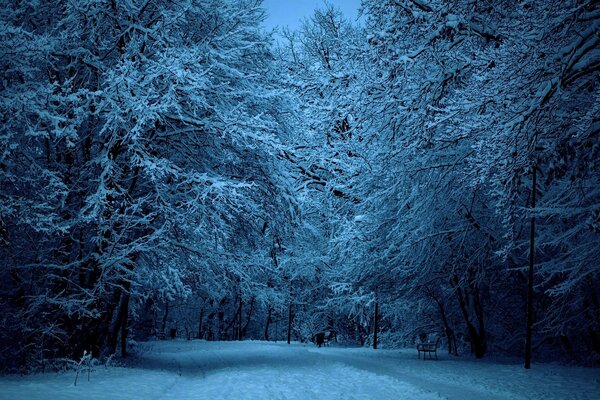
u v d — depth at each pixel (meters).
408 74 15.40
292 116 19.58
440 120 12.02
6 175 11.12
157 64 13.90
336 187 24.55
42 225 11.81
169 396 9.14
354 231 21.50
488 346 23.77
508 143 10.21
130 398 8.34
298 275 35.84
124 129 14.52
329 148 25.48
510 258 20.00
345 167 25.05
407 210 19.25
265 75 19.03
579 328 19.08
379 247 21.41
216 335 56.06
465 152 16.39
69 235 14.14
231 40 17.12
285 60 30.58
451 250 19.86
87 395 8.27
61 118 11.26
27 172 11.84
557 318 17.59
